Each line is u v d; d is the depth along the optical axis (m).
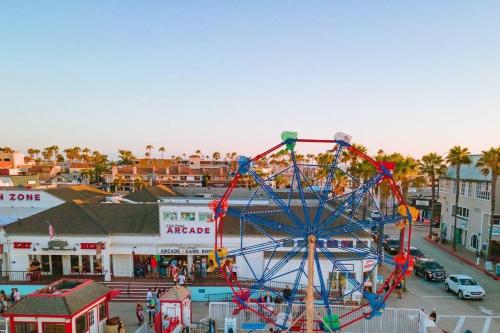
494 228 45.34
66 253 34.75
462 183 53.22
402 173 48.56
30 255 35.12
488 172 45.12
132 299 31.53
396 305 31.66
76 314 22.64
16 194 44.50
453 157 49.38
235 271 34.91
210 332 24.88
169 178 125.12
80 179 150.75
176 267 34.47
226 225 36.19
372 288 34.28
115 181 120.19
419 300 32.97
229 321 25.08
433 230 66.44
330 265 33.59
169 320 24.86
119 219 37.28
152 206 40.09
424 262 40.50
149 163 164.00
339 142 21.97
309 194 51.41
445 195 57.59
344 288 33.25
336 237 34.16
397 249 47.34
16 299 30.52
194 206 35.25
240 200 43.53
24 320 22.38
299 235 22.38
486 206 47.16
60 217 36.50
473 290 32.88
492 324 28.08
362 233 34.75
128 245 35.28
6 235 34.62
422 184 70.19
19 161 150.25
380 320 26.06
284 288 32.97
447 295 34.38
